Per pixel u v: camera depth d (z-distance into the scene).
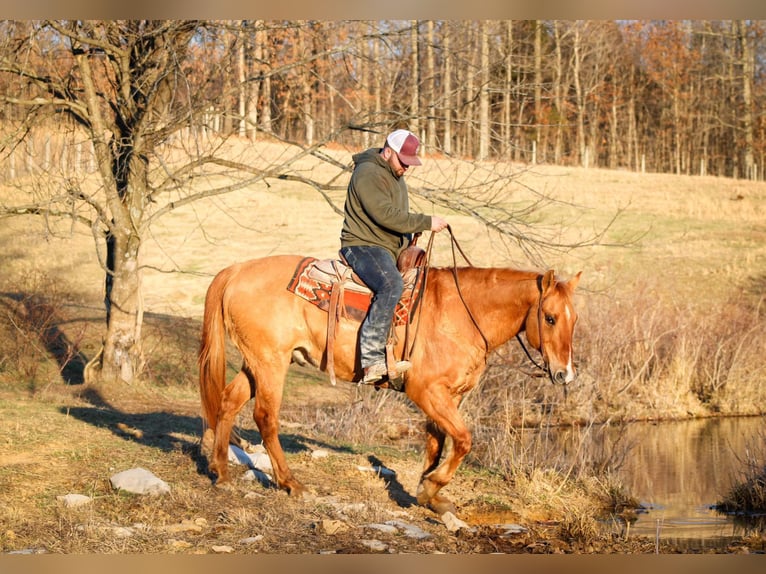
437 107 11.19
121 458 7.41
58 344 15.01
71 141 11.60
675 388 14.66
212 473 7.15
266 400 6.70
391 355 6.30
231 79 12.12
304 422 11.50
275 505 6.54
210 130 11.55
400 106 11.46
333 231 27.72
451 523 6.53
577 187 36.75
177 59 10.16
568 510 7.66
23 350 13.79
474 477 8.35
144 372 13.69
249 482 7.13
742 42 49.75
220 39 11.33
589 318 15.28
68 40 11.53
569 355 6.26
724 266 25.66
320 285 6.54
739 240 29.20
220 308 6.91
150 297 21.55
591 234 28.69
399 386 6.58
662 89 51.09
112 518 5.99
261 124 11.50
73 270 21.88
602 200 34.53
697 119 53.94
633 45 43.72
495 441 9.39
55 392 11.78
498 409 12.54
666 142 54.91
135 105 11.86
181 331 16.73
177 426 9.40
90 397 11.62
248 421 10.42
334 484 7.41
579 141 45.88
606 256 25.95
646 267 25.00
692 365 15.08
